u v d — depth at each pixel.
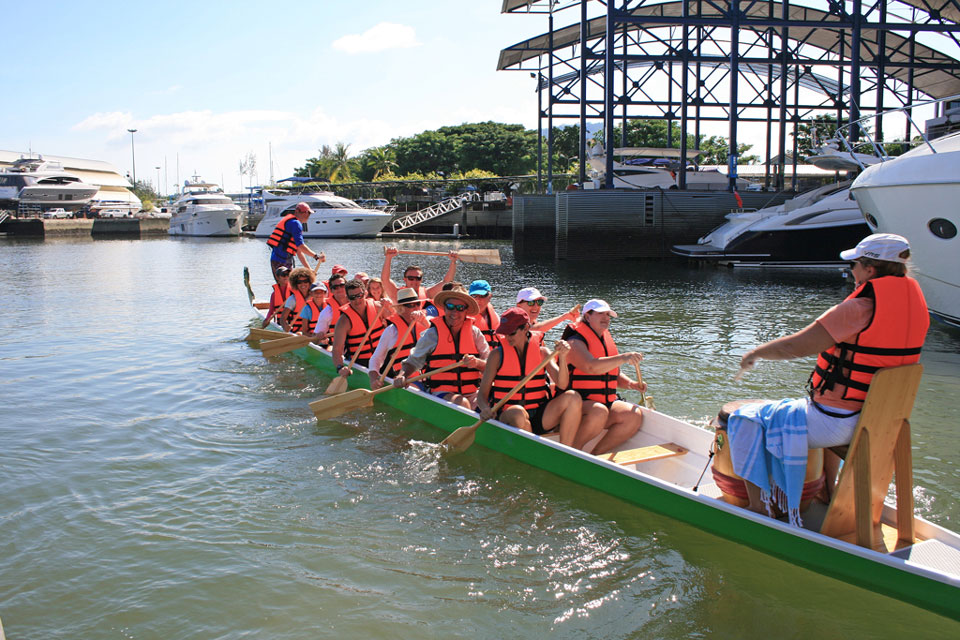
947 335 11.36
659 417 5.54
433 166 65.19
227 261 27.92
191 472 5.69
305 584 4.10
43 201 58.69
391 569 4.27
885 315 3.47
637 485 4.71
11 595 4.00
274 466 5.80
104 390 8.15
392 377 7.23
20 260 28.38
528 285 18.23
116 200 70.62
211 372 8.93
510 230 44.12
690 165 31.14
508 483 5.42
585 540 4.59
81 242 44.50
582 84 30.27
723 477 4.31
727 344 10.30
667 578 4.17
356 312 7.78
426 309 8.05
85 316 13.49
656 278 19.73
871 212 12.31
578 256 25.59
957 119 16.08
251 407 7.43
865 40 27.77
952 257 10.90
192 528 4.75
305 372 8.88
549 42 33.62
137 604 3.91
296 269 10.26
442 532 4.70
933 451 6.02
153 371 9.02
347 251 32.69
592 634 3.69
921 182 10.70
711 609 3.89
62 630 3.71
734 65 24.77
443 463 5.80
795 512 3.83
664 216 25.31
